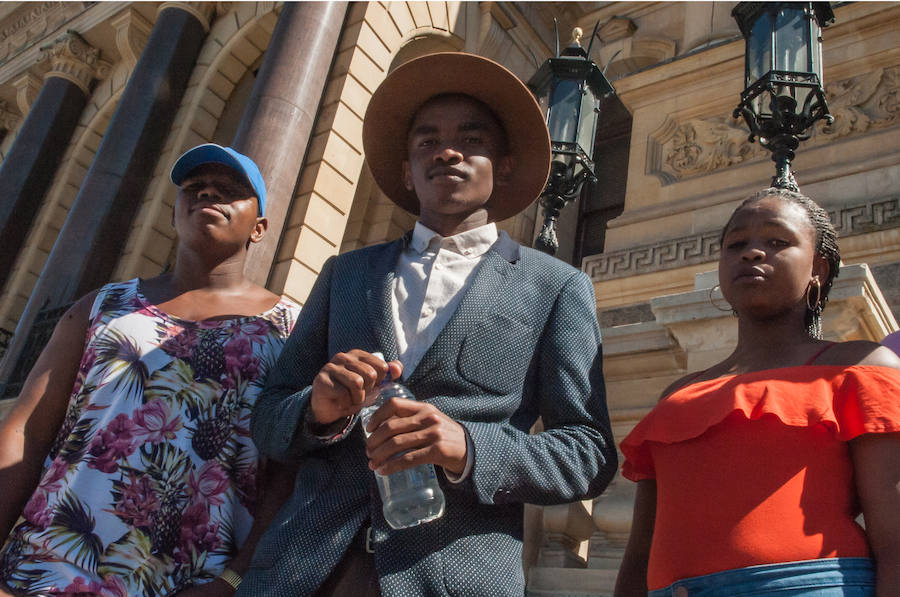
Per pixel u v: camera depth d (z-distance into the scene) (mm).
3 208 10719
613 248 7441
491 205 2156
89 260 8234
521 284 1739
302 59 6707
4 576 1729
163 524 1828
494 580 1416
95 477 1824
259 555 1535
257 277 5711
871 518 1271
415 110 2086
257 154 6121
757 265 1620
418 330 1699
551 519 3246
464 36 9562
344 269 1875
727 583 1297
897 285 5496
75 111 11789
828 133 6789
